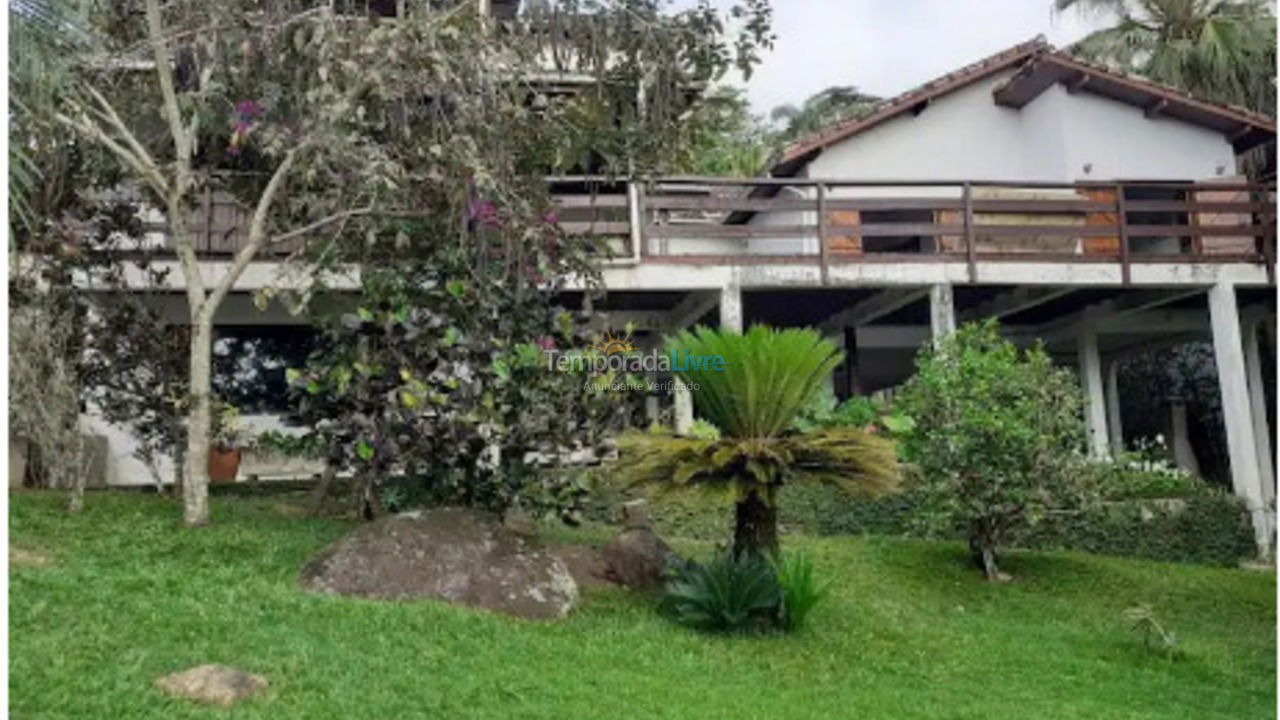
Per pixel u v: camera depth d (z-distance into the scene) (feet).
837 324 46.50
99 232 27.86
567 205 35.40
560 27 25.90
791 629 20.81
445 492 23.59
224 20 23.58
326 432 23.95
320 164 22.90
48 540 21.62
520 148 26.14
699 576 20.84
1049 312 48.60
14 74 15.99
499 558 20.58
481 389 23.16
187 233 25.55
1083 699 18.26
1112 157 46.24
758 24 26.66
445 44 23.06
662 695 15.97
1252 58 66.18
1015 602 25.76
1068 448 28.25
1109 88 46.26
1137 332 48.11
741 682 17.33
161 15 25.26
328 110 21.62
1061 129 45.88
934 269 36.96
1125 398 62.90
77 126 23.76
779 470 20.77
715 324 41.52
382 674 15.31
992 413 27.07
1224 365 38.37
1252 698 18.98
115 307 28.76
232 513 26.94
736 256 36.22
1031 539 32.55
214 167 27.63
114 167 26.86
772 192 46.09
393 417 23.31
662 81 26.37
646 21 26.14
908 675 18.99
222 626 16.48
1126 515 34.04
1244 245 42.93
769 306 44.75
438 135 23.38
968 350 28.76
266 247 27.78
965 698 17.72
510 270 24.35
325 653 15.87
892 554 28.71
